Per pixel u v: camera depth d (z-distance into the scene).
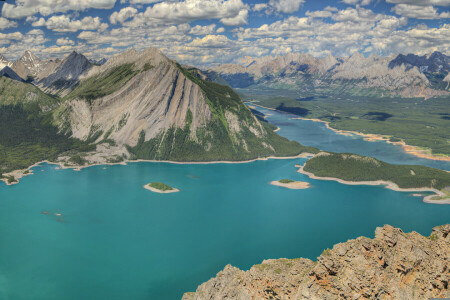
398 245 94.12
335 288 90.25
